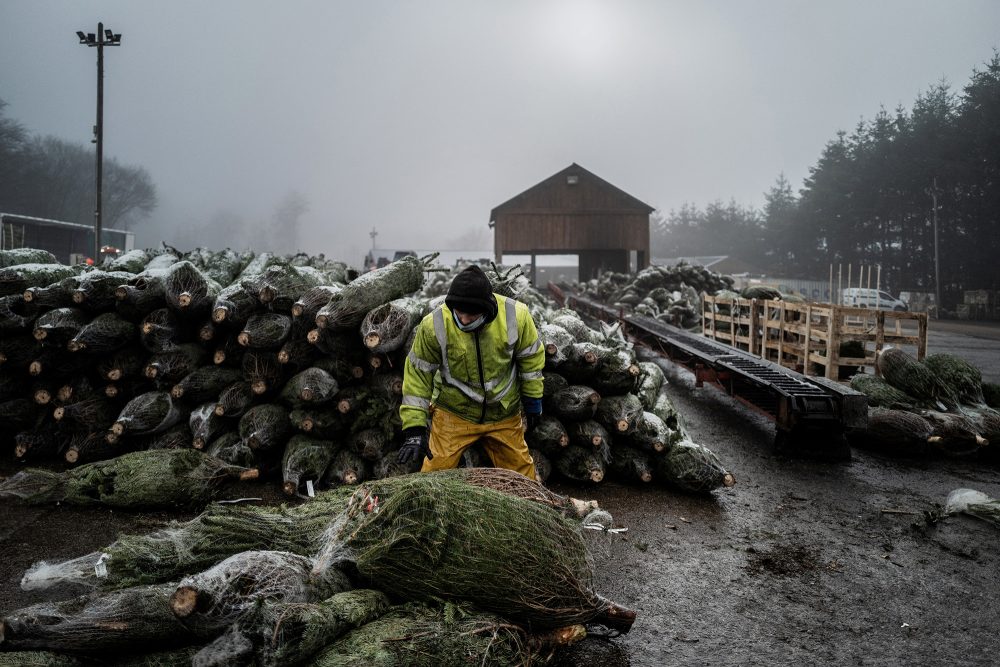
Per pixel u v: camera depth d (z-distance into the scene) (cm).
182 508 434
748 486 538
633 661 284
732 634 308
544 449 509
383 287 502
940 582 364
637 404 529
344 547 257
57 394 540
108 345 519
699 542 417
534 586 248
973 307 3553
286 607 208
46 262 723
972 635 309
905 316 859
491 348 358
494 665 227
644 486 525
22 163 7525
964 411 683
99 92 2536
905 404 705
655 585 356
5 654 215
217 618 210
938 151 4262
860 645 300
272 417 490
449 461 376
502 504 259
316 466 472
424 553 242
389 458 479
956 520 461
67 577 257
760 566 383
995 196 4016
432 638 222
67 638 218
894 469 598
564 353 509
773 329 1079
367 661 207
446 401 375
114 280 537
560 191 3634
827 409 612
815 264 5744
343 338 489
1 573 341
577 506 367
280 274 511
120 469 430
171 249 796
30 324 543
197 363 521
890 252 4956
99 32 2523
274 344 497
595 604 271
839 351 877
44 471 442
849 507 489
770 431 752
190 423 503
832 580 366
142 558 264
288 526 293
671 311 1727
